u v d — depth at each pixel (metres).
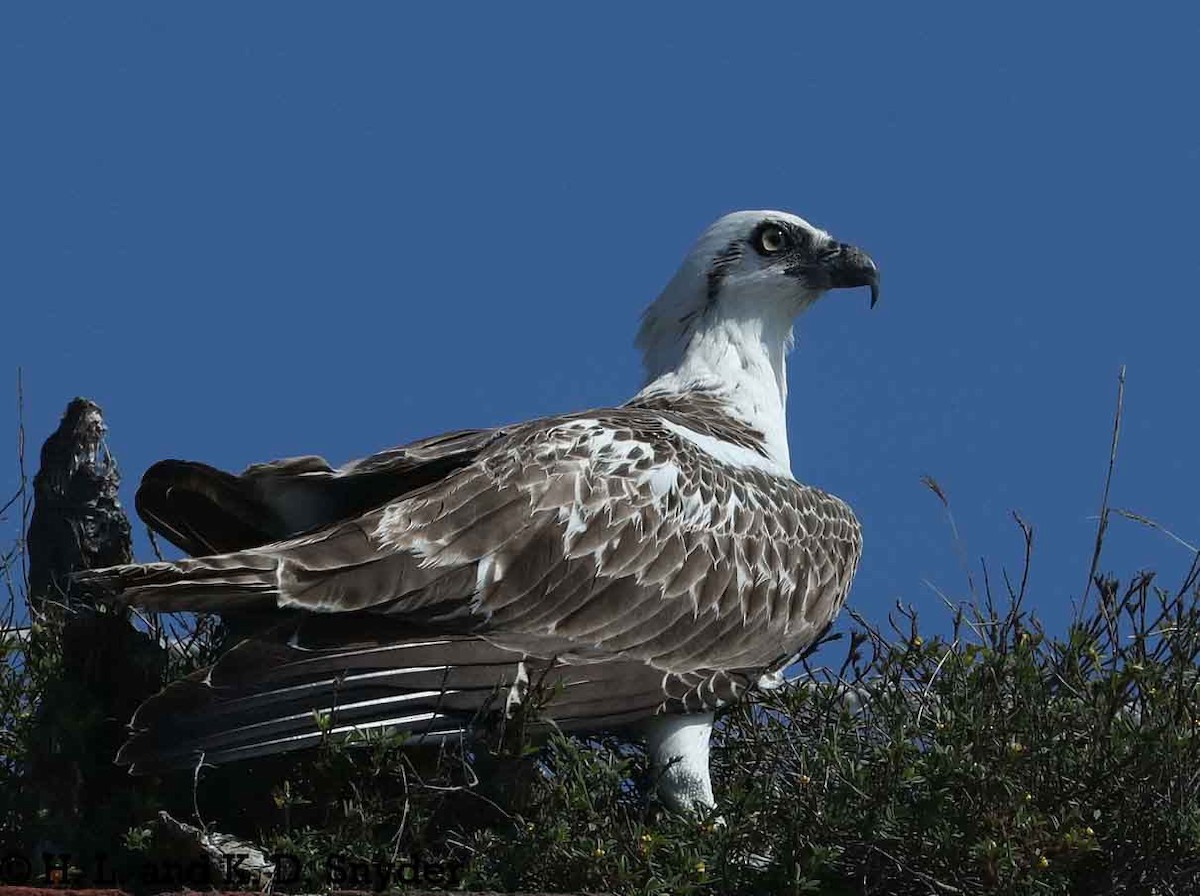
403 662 11.72
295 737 11.19
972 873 11.01
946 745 11.48
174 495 13.00
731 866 10.88
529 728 11.87
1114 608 12.48
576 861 10.73
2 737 12.25
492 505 12.42
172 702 10.98
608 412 13.73
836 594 14.08
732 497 13.35
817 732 12.53
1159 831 11.29
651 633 12.71
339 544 11.99
